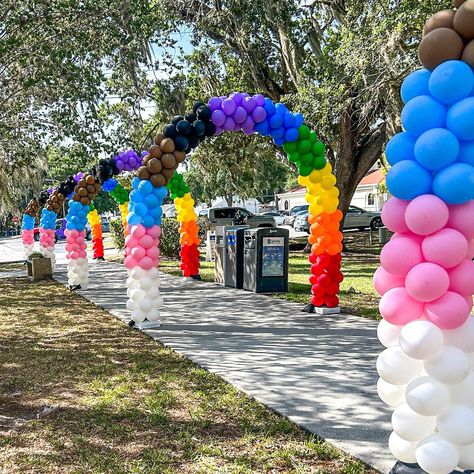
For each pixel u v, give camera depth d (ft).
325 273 27.17
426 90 9.71
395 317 9.65
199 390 15.93
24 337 23.67
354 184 55.11
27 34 28.71
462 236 9.27
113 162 38.47
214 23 46.24
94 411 14.44
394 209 9.88
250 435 12.65
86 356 20.18
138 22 30.32
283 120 24.45
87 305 32.01
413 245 9.60
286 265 35.19
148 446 12.24
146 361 19.27
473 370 9.38
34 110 34.76
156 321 25.13
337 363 18.35
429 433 9.43
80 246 39.22
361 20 36.04
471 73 9.24
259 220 86.28
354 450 11.59
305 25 45.57
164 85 41.83
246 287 36.32
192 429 13.10
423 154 9.34
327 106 38.68
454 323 9.10
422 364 9.59
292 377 16.87
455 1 9.64
